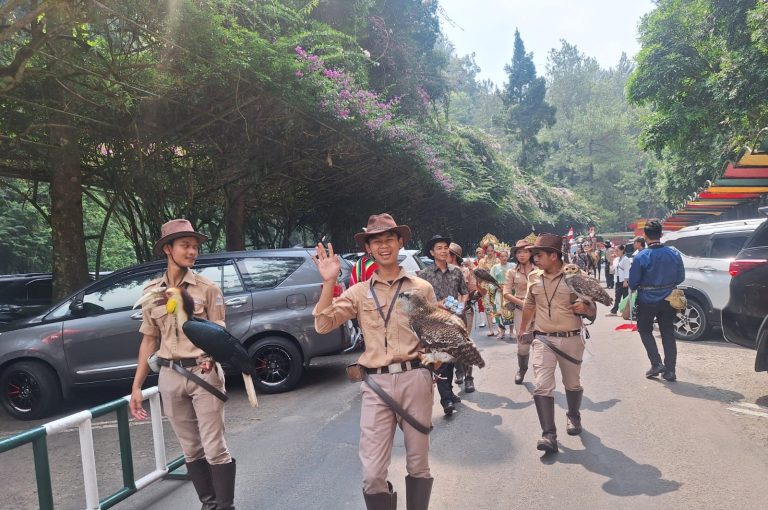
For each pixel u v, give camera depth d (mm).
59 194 9117
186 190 13164
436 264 6465
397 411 3047
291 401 6852
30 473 3342
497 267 11078
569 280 4703
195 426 3730
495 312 11008
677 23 16250
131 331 7055
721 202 17250
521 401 6309
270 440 5371
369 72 21547
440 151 20672
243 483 4348
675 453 4488
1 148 9219
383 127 14148
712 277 9055
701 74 16109
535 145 64438
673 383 6625
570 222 51531
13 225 21359
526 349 7094
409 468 3119
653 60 16594
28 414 7027
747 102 14094
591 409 5785
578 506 3689
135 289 7273
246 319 7258
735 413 5418
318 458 4797
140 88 8992
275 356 7363
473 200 26109
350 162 15820
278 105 10492
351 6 17844
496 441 5000
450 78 27719
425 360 3004
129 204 11617
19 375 7078
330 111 11391
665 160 26578
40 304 10109
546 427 4641
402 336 3109
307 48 11945
